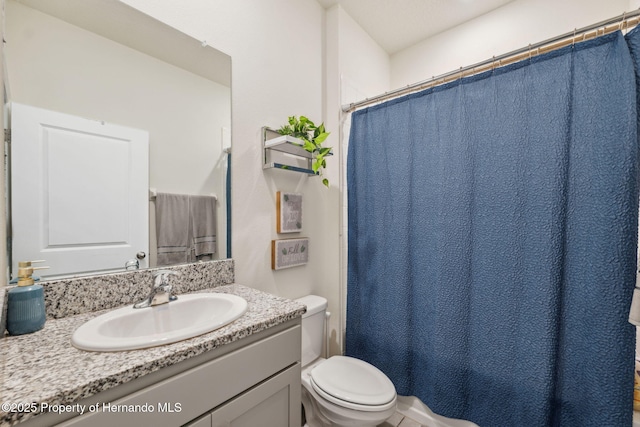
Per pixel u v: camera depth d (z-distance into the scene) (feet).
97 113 3.10
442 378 4.49
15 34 2.60
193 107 3.89
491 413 4.09
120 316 2.76
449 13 6.32
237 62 4.38
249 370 2.67
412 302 4.99
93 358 2.00
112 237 3.20
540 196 3.67
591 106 3.34
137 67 3.39
